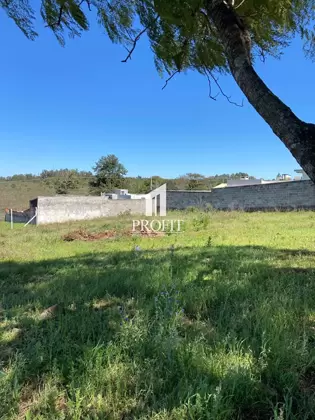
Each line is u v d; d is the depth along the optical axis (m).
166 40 2.53
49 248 8.78
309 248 6.29
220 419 1.42
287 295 2.97
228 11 1.88
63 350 2.09
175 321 2.40
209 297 3.08
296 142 1.44
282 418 1.40
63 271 4.98
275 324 2.25
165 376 1.76
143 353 1.98
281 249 6.19
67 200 22.72
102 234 11.55
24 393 1.74
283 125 1.50
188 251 6.37
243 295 3.15
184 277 3.95
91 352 1.94
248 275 3.92
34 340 2.26
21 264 6.06
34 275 4.95
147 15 2.38
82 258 6.46
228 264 4.65
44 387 1.76
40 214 21.52
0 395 1.66
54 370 1.86
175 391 1.62
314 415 1.44
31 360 1.97
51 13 2.35
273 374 1.74
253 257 5.29
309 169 1.37
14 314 2.96
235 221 13.55
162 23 2.37
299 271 4.10
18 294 3.75
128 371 1.81
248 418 1.51
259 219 13.95
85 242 9.92
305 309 2.60
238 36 1.81
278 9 2.32
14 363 1.92
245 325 2.35
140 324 2.35
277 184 20.86
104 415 1.51
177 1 2.07
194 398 1.55
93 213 23.92
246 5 2.21
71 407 1.57
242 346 2.01
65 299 3.28
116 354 1.99
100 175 40.72
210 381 1.67
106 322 2.53
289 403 1.51
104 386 1.72
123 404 1.59
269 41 2.61
